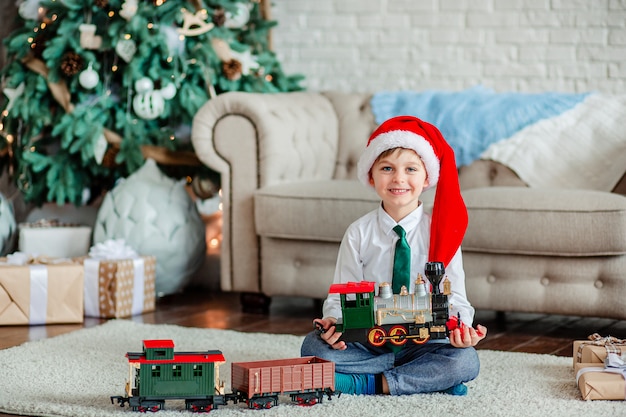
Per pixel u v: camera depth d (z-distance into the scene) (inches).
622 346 96.3
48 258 136.1
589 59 164.4
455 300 89.4
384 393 88.4
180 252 150.7
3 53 175.8
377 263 91.2
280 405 83.4
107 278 134.8
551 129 147.9
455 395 88.3
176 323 132.5
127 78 150.9
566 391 90.8
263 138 139.7
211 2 159.5
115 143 153.9
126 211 149.2
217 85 160.9
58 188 156.5
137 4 152.3
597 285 119.5
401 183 88.9
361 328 83.2
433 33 173.6
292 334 124.6
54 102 158.6
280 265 137.3
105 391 88.9
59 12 156.3
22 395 86.9
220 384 82.2
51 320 129.7
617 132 144.2
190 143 160.1
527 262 122.3
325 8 180.2
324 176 157.0
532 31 167.3
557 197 120.7
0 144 161.8
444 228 89.2
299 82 182.2
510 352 110.5
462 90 163.8
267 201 135.4
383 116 159.5
